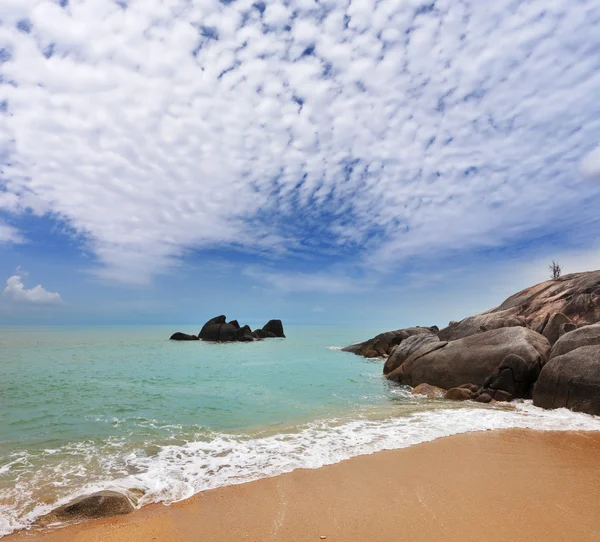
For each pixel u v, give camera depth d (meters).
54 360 31.25
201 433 11.02
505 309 25.77
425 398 16.77
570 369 13.53
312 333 108.38
